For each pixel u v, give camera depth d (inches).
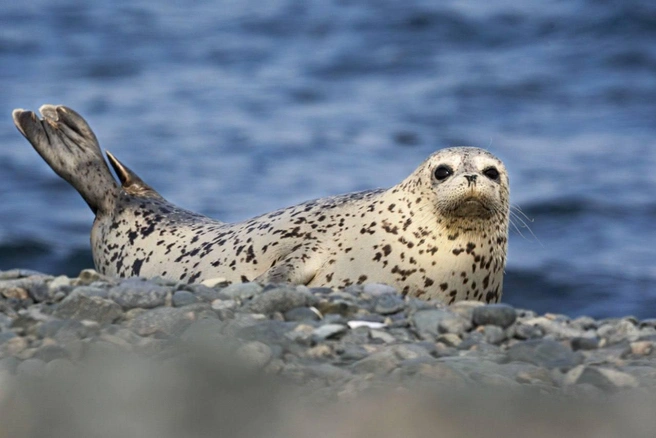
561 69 4564.5
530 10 5364.2
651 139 3587.6
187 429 617.9
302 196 2915.8
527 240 2586.1
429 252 1250.6
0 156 3230.8
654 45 4795.8
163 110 3929.6
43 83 4291.3
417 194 1270.9
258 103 4060.0
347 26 5290.4
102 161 1530.5
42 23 5359.3
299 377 763.4
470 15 5324.8
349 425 623.5
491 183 1214.3
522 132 3703.3
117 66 4616.1
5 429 617.0
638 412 658.2
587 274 2321.6
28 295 1004.6
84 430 613.9
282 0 5866.1
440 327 943.7
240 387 709.3
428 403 668.1
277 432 611.8
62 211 2760.8
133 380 714.2
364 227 1291.8
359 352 840.9
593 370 782.5
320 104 4072.3
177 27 5339.6
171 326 887.7
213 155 3358.8
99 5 5787.4
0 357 809.5
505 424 626.8
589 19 5128.0
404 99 4160.9
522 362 826.8
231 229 1391.5
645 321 1047.0
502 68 4601.4
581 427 624.4
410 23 5265.8
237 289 1018.1
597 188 2977.4
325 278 1275.8
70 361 776.9
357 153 3395.7
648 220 2716.5
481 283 1274.6
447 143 3543.3
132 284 979.9
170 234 1445.6
